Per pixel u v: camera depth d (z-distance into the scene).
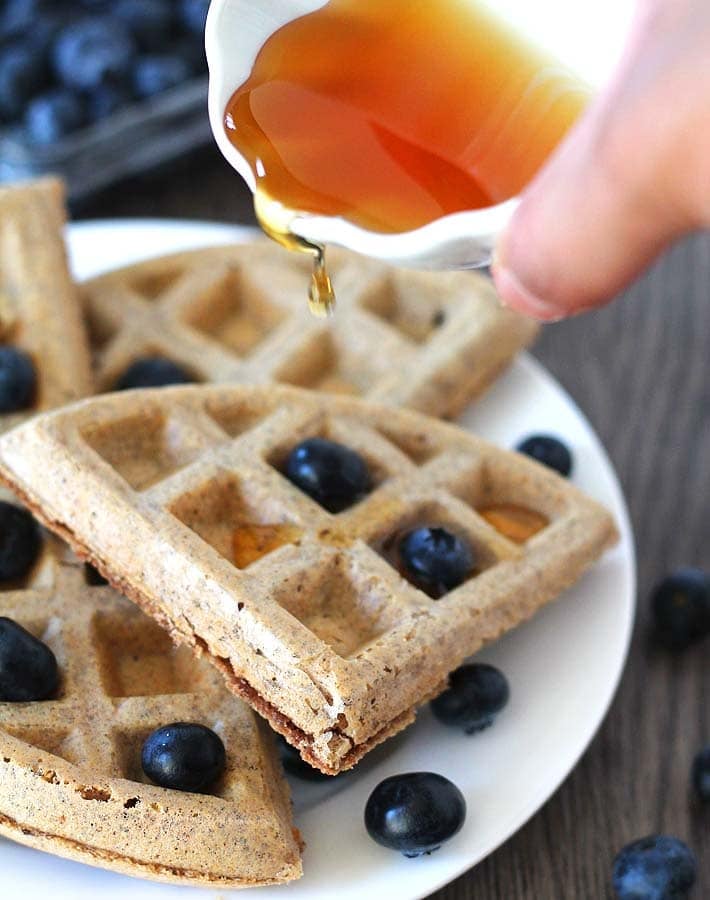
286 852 0.32
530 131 0.30
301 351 0.40
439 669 0.33
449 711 0.34
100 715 0.33
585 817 0.36
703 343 0.47
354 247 0.29
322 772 0.34
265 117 0.30
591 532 0.36
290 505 0.35
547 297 0.27
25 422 0.37
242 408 0.37
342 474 0.35
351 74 0.31
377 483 0.36
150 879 0.32
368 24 0.31
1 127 0.51
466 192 0.30
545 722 0.35
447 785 0.33
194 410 0.36
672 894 0.34
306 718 0.32
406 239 0.29
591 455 0.40
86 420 0.35
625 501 0.43
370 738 0.33
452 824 0.33
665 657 0.39
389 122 0.30
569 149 0.26
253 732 0.33
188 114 0.50
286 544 0.34
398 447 0.37
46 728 0.32
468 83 0.30
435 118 0.30
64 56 0.50
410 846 0.32
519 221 0.26
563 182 0.26
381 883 0.32
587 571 0.37
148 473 0.36
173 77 0.50
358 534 0.35
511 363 0.42
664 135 0.25
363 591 0.34
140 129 0.50
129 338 0.40
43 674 0.33
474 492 0.37
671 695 0.39
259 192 0.30
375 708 0.32
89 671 0.33
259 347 0.41
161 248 0.44
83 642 0.34
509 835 0.33
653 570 0.41
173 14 0.52
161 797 0.31
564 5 0.30
